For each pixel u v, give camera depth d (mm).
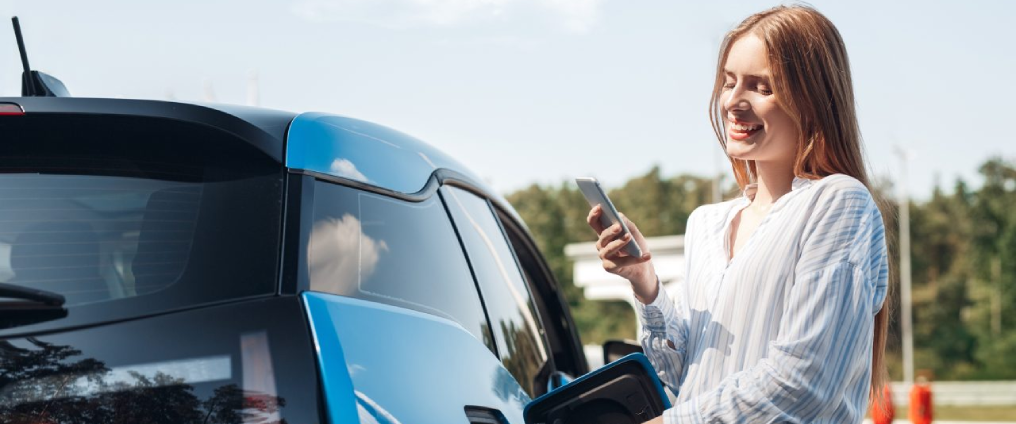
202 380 1695
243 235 1860
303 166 1984
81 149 1995
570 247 16266
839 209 1861
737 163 2195
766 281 1895
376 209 2146
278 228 1875
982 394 39875
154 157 1989
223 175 1959
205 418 1669
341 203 2027
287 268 1818
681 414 1826
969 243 97062
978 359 82812
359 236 2027
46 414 1691
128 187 1949
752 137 1979
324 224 1945
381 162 2283
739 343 1906
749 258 1930
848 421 1824
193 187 1946
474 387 2105
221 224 1876
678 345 2133
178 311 1759
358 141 2256
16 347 1736
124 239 1866
